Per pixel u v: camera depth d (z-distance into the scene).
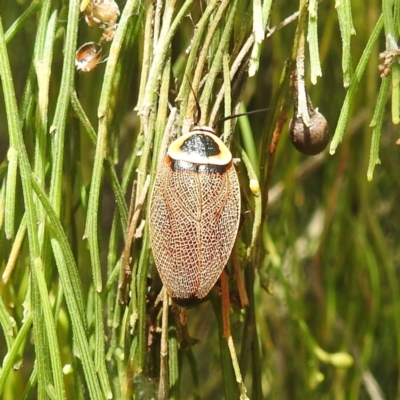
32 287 0.25
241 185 0.27
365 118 0.31
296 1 0.31
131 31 0.27
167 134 0.26
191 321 0.34
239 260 0.27
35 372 0.26
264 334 0.31
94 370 0.26
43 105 0.26
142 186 0.26
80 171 0.27
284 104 0.26
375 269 0.31
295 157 0.31
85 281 0.31
